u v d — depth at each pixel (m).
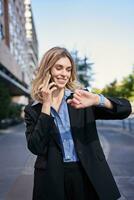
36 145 2.70
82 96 2.60
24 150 16.81
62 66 2.79
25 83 79.12
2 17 45.16
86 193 2.78
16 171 10.60
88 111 2.80
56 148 2.78
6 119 41.28
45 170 2.77
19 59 67.62
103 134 27.75
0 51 39.31
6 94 37.50
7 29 50.66
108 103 2.68
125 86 47.94
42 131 2.68
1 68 44.53
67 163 2.77
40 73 2.80
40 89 2.77
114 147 17.45
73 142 2.78
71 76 2.88
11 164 12.12
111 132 30.34
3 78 43.81
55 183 2.73
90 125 2.80
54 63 2.78
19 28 69.69
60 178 2.74
